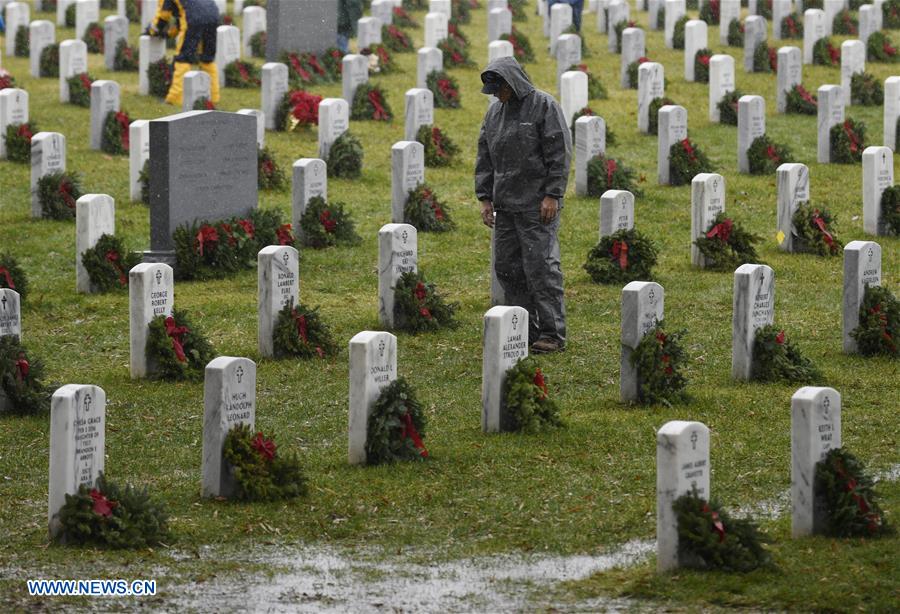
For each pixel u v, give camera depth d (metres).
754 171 30.92
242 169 24.67
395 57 43.78
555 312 19.48
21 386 17.02
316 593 11.67
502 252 19.58
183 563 12.41
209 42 35.88
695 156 30.09
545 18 48.12
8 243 25.59
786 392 17.58
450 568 12.23
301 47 39.53
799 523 12.45
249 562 12.43
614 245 23.34
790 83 36.78
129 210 27.58
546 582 11.84
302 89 37.66
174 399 17.67
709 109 36.09
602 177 28.84
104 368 19.20
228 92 38.19
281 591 11.73
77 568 12.27
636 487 14.24
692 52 40.44
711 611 10.95
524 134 18.91
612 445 15.55
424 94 31.86
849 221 27.38
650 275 23.53
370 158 32.03
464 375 18.73
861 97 38.06
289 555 12.61
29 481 14.84
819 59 42.62
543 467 14.88
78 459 12.92
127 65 40.84
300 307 19.55
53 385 18.00
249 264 24.23
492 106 19.39
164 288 18.72
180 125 23.53
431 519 13.49
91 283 23.03
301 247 25.53
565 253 25.16
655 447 15.48
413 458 15.08
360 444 15.00
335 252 25.30
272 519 13.48
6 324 17.59
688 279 23.48
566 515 13.51
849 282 19.27
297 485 14.05
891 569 11.61
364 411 14.95
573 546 12.72
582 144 29.03
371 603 11.43
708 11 49.31
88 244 22.97
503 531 13.14
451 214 27.92
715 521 11.62
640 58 39.59
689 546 11.70
